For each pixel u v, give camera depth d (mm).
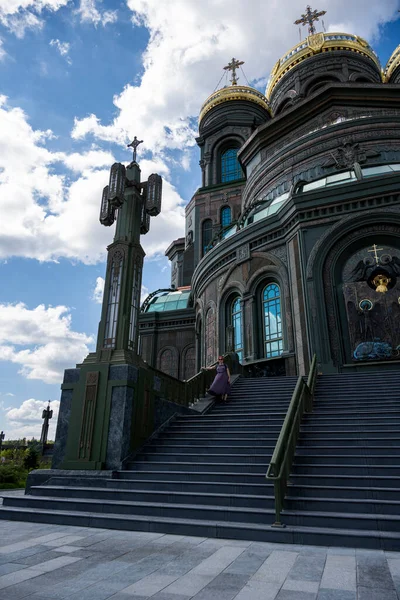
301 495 6664
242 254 20219
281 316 17969
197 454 8656
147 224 11633
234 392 13531
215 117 39656
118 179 10938
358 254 16750
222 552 4949
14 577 4020
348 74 34312
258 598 3484
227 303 21094
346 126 24016
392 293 15703
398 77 37250
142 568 4309
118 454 8734
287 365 16938
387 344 15062
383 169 19797
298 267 17422
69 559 4645
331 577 4016
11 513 7109
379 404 10344
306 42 36969
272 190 26000
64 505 7281
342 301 16312
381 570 4234
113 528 6336
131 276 10586
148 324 28656
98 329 10242
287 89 36375
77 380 9734
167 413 10906
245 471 7848
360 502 6117
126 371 9328
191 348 27219
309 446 8359
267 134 28969
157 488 7652
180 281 40094
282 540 5488
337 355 15492
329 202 17359
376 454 7820
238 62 42875
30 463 16797
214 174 38062
